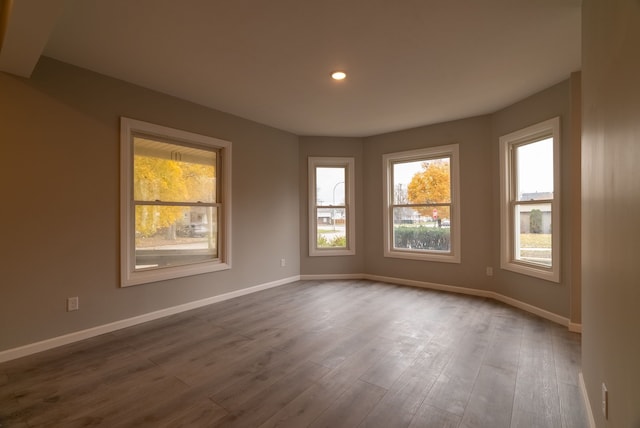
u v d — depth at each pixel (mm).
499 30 2275
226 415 1771
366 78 3057
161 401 1903
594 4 1495
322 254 5219
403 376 2174
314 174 5258
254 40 2395
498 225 4012
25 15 1745
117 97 3037
